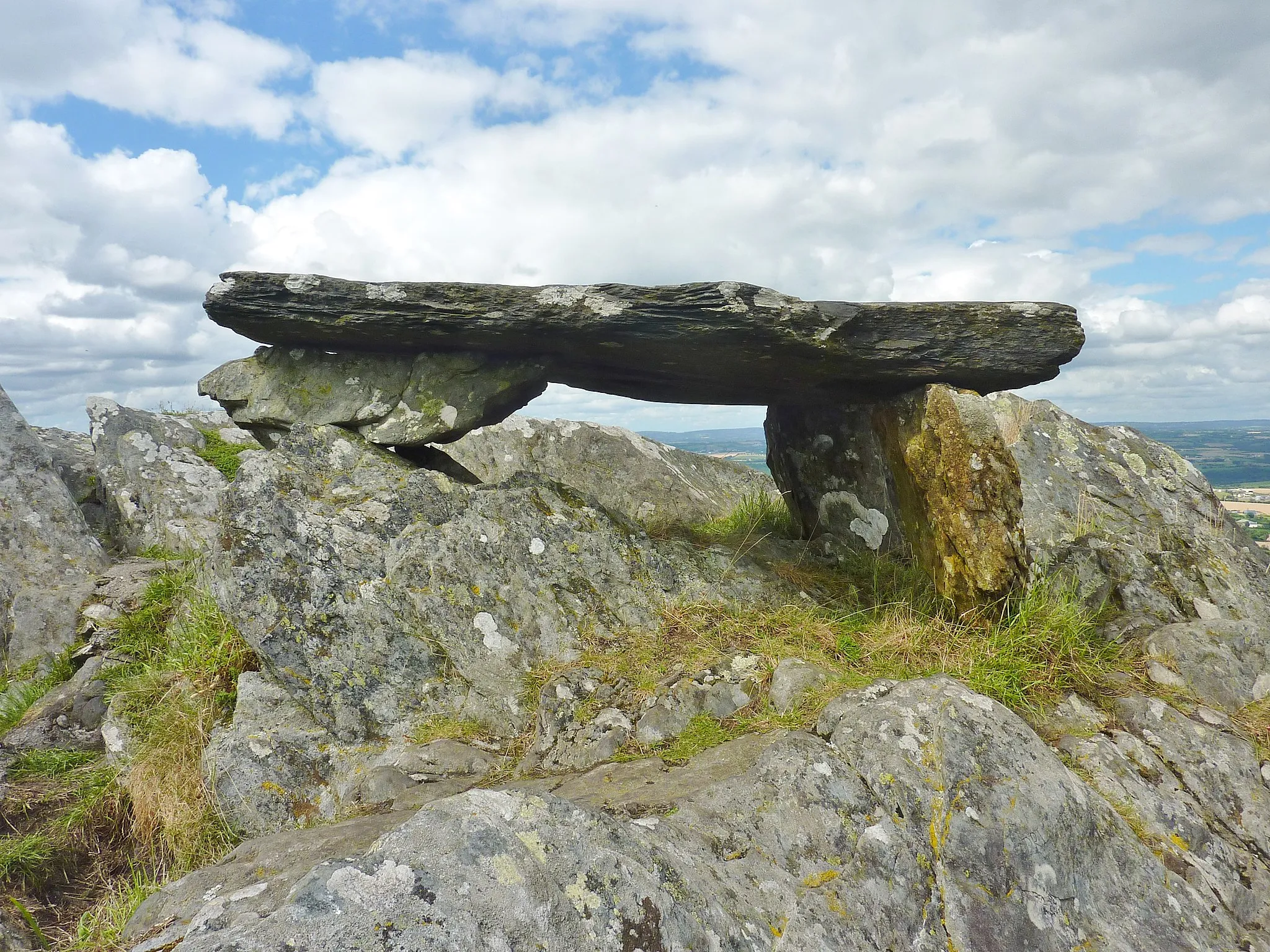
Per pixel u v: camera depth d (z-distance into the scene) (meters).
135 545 8.30
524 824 2.52
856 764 3.43
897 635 4.82
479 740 4.52
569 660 4.89
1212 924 3.24
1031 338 5.21
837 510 6.40
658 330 4.97
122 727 5.28
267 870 3.10
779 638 4.88
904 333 5.11
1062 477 7.16
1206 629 4.95
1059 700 4.43
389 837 2.39
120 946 2.82
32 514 7.44
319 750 4.59
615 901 2.38
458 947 2.12
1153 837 3.58
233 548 4.89
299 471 5.25
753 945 2.53
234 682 5.15
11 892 4.19
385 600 4.92
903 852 3.06
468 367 5.53
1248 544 6.68
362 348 5.61
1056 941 2.97
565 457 9.38
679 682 4.32
